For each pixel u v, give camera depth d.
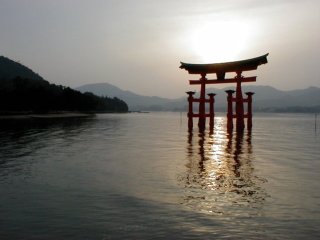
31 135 37.59
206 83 49.81
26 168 17.05
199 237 8.19
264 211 10.16
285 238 8.13
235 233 8.45
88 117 108.81
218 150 25.06
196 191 12.49
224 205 10.75
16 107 97.69
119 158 20.73
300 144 30.36
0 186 13.13
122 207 10.50
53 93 114.88
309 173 16.08
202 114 50.38
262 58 42.09
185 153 23.28
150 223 9.11
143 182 13.92
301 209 10.37
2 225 8.91
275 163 19.02
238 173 15.96
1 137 34.75
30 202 10.98
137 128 56.06
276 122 96.12
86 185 13.34
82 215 9.72
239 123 45.84
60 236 8.20
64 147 26.52
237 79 45.84
